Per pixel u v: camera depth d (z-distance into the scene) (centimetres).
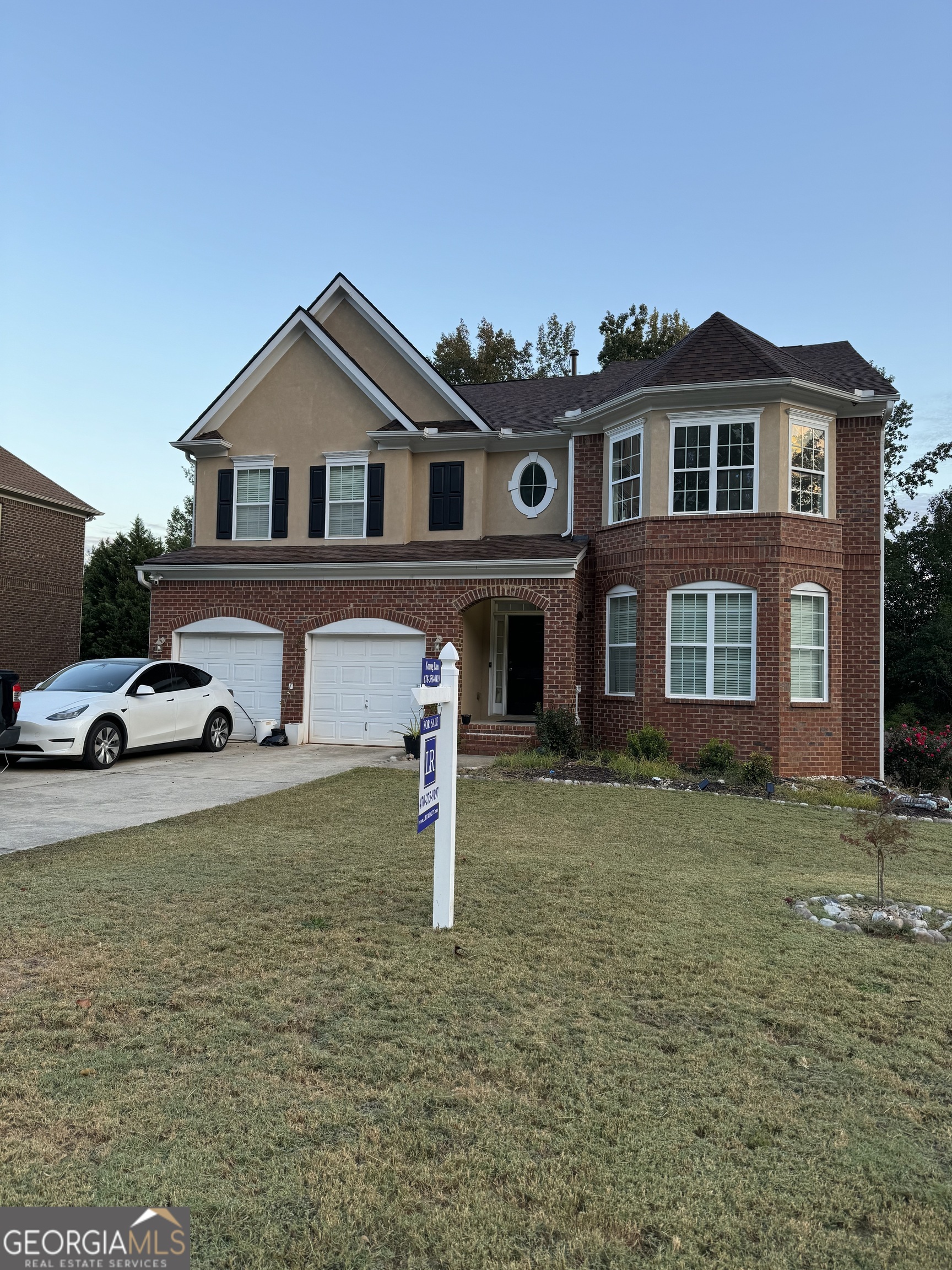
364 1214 276
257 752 1541
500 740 1570
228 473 1900
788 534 1475
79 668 1438
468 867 712
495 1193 289
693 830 953
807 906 633
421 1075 364
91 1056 372
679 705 1513
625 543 1599
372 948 512
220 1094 344
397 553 1706
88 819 906
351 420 1839
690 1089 361
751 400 1490
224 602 1747
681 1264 260
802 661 1512
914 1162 314
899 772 1627
